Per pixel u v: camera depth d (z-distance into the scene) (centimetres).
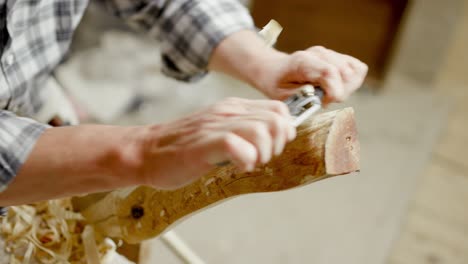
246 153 33
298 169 46
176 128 38
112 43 174
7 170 41
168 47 70
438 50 207
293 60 54
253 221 160
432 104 207
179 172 37
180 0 69
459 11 201
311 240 157
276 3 211
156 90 174
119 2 73
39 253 60
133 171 39
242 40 63
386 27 207
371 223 166
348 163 46
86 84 161
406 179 180
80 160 40
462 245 167
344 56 53
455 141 196
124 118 165
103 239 64
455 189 181
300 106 46
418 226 169
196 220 158
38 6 57
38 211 62
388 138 192
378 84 211
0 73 55
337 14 211
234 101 39
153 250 138
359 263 154
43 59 61
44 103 67
